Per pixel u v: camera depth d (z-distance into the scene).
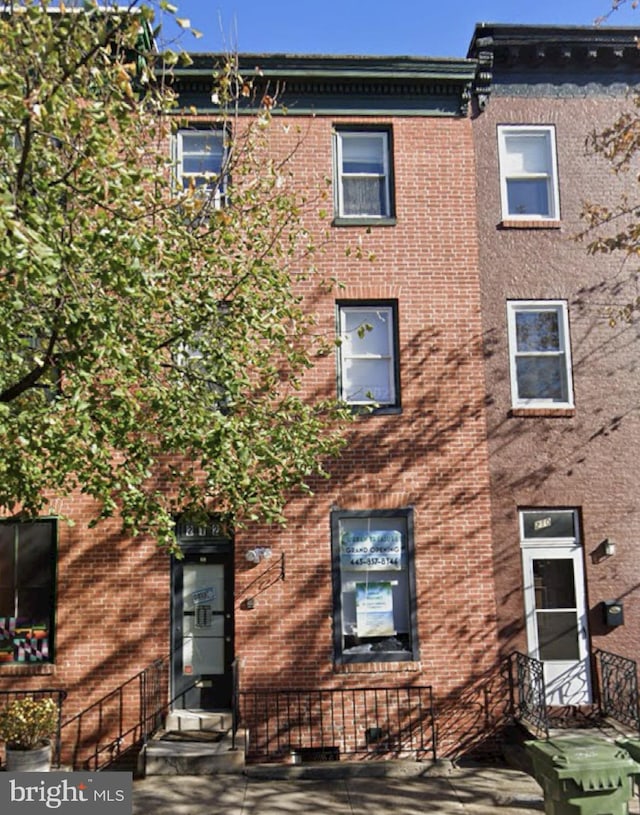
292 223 10.99
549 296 12.73
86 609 11.63
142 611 11.66
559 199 13.02
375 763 10.76
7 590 11.73
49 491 11.78
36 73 7.09
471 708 11.62
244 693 11.47
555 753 6.96
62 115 7.03
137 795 9.71
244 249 11.41
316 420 9.57
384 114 13.09
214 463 8.64
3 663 11.55
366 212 13.02
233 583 11.92
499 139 13.18
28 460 7.77
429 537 12.02
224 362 8.62
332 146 13.03
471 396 12.39
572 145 13.20
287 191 11.33
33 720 10.27
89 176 7.21
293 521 11.94
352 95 13.11
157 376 8.93
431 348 12.48
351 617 11.91
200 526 10.70
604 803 6.78
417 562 11.95
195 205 8.84
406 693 11.59
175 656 11.77
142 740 11.33
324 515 11.97
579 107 13.30
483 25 12.95
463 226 12.84
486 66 13.11
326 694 11.52
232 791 9.89
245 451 7.95
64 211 7.50
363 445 12.17
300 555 11.87
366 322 12.69
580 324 12.70
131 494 8.15
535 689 11.32
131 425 7.98
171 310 8.34
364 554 12.03
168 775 10.31
